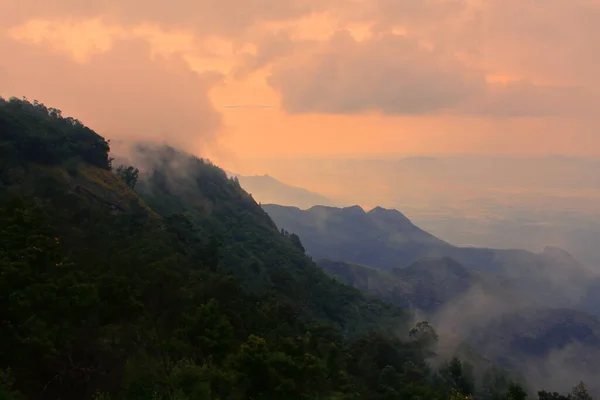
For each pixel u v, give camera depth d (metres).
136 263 57.53
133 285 50.25
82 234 61.91
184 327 48.78
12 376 31.11
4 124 92.69
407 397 59.50
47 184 86.00
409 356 85.19
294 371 42.72
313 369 45.78
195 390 36.31
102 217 79.88
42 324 34.94
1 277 37.44
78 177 98.06
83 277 44.59
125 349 38.12
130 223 85.31
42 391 32.22
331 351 59.97
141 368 36.25
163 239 77.00
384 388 61.16
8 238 44.34
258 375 40.41
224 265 112.25
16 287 38.09
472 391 81.94
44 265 43.31
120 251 60.72
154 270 55.28
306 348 60.22
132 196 105.44
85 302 38.78
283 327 65.56
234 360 41.69
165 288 54.03
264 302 77.31
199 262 81.25
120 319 43.06
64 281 40.34
